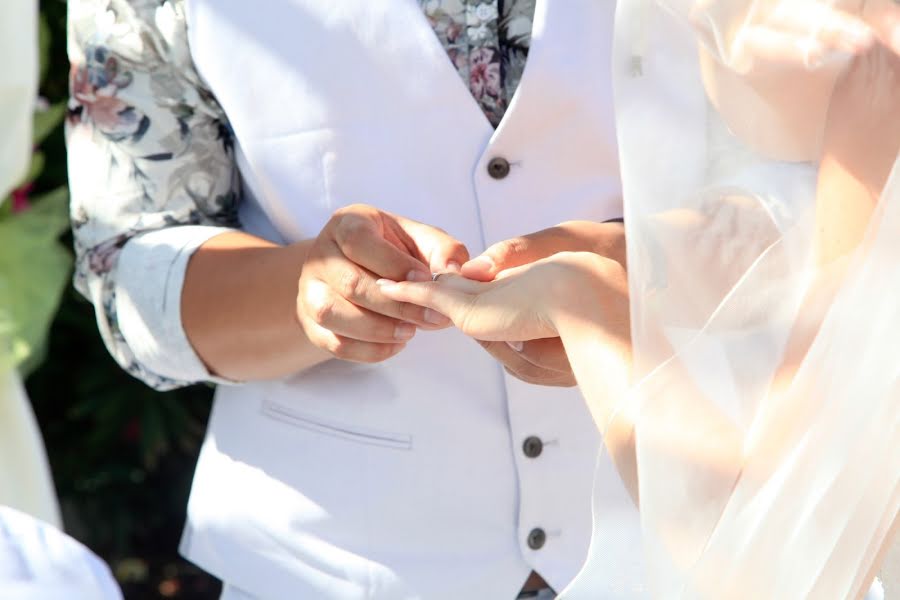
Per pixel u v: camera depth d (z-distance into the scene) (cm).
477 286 139
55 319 272
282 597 159
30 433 187
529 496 156
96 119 160
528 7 153
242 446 162
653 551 122
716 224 125
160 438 279
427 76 153
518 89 151
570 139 154
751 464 121
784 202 124
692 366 122
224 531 161
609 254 146
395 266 144
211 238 158
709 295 124
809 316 122
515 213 155
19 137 174
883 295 120
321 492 157
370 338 146
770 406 121
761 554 122
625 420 124
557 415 156
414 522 156
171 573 319
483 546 156
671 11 124
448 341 156
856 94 123
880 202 119
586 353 129
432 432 156
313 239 154
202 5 155
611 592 126
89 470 295
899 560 127
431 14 153
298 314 150
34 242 212
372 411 156
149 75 158
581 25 151
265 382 161
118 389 280
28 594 122
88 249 162
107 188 160
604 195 155
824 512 121
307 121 154
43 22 246
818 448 121
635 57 125
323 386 158
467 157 154
